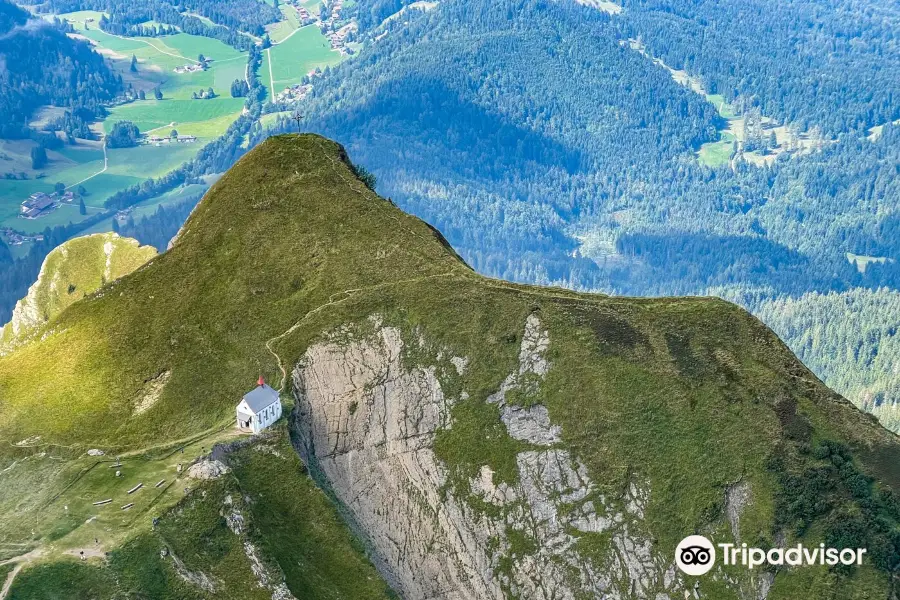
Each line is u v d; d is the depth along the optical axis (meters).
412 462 133.75
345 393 137.75
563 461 132.12
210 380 139.62
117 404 138.38
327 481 131.75
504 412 135.50
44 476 123.75
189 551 111.31
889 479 131.12
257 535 115.25
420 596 125.75
